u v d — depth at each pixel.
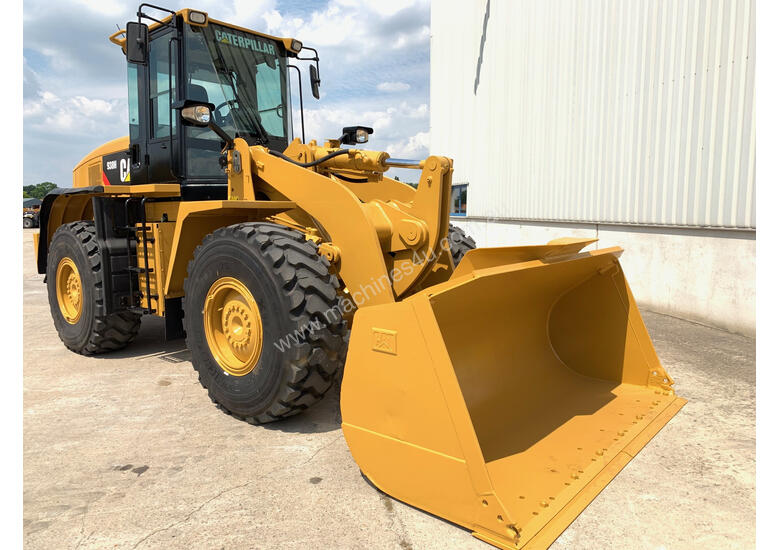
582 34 6.56
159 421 2.90
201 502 2.07
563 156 7.04
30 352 4.43
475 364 2.64
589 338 3.24
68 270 4.37
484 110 9.26
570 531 1.88
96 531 1.88
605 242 6.29
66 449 2.54
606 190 6.24
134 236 4.06
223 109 3.89
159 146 3.91
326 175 3.46
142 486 2.19
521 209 8.12
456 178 10.52
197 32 3.74
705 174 4.91
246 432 2.74
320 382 2.67
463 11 9.89
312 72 4.54
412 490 1.99
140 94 4.09
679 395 3.22
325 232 3.01
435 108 11.26
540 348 3.22
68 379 3.67
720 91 4.73
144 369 3.91
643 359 3.08
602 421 2.65
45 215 4.75
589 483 2.09
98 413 3.02
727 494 2.13
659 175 5.45
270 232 2.74
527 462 2.22
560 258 2.54
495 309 2.68
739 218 4.60
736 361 3.90
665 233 5.43
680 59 5.14
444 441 1.87
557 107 7.12
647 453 2.47
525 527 1.78
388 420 2.04
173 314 3.64
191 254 3.39
